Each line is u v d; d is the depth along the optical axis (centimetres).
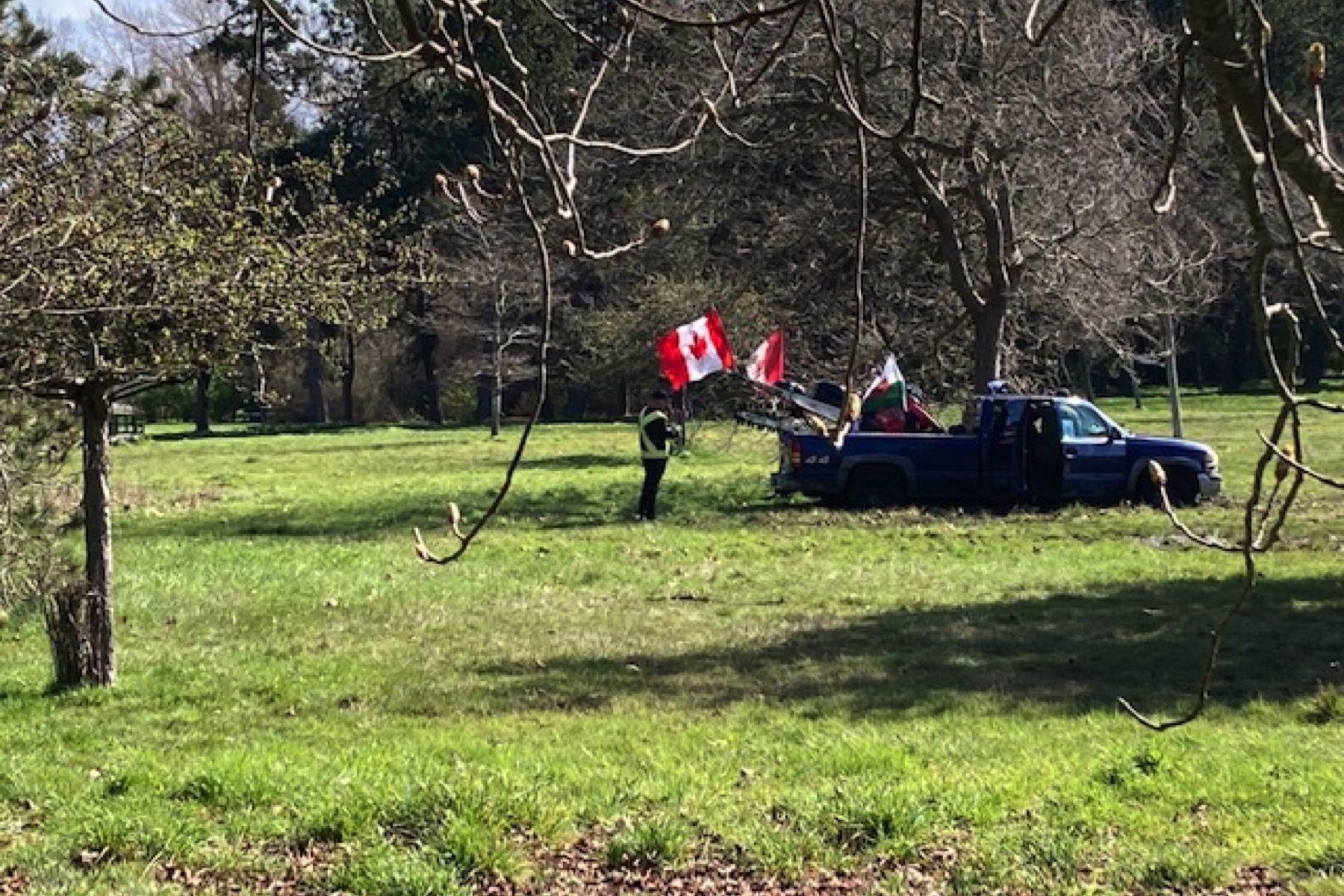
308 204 1655
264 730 1045
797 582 1752
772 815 796
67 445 1195
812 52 1936
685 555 2019
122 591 1725
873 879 707
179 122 984
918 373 2738
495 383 5378
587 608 1598
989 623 1461
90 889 682
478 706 1123
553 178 253
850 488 2558
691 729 1027
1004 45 2156
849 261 2542
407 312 5588
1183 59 271
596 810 802
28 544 1135
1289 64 2403
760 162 2320
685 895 693
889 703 1109
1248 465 3234
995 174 2441
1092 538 2102
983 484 2506
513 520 2500
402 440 5316
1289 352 263
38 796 846
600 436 5262
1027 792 830
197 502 3030
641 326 3334
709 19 258
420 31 248
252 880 709
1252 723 1034
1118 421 4828
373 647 1370
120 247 932
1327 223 262
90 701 1139
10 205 834
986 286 2683
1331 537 2062
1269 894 672
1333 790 827
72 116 881
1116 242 2425
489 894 696
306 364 6644
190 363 1072
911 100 259
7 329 949
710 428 4125
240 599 1670
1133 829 768
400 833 767
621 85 1991
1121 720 1040
